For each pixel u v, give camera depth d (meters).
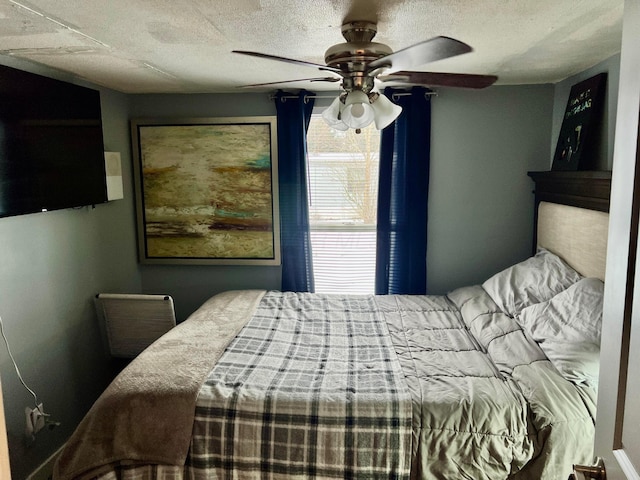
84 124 2.90
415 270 3.64
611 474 0.90
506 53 2.52
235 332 2.77
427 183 3.57
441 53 1.56
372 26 1.92
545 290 2.82
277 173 3.67
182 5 1.69
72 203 2.79
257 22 1.90
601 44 2.35
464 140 3.57
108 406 2.06
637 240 0.81
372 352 2.56
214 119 3.65
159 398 2.07
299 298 3.43
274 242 3.77
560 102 3.37
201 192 3.75
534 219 3.55
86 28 1.96
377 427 1.97
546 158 3.54
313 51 2.39
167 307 3.08
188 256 3.84
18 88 2.34
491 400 2.02
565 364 2.12
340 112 1.91
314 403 2.03
